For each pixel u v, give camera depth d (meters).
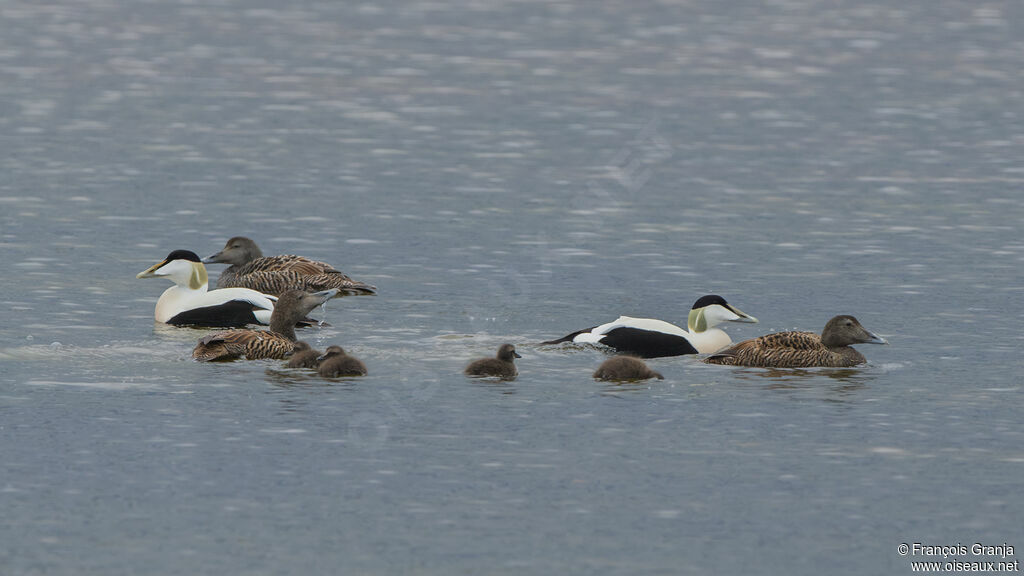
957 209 30.78
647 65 58.00
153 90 50.22
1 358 17.69
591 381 16.91
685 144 40.38
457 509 12.66
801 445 14.44
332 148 38.91
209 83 52.25
